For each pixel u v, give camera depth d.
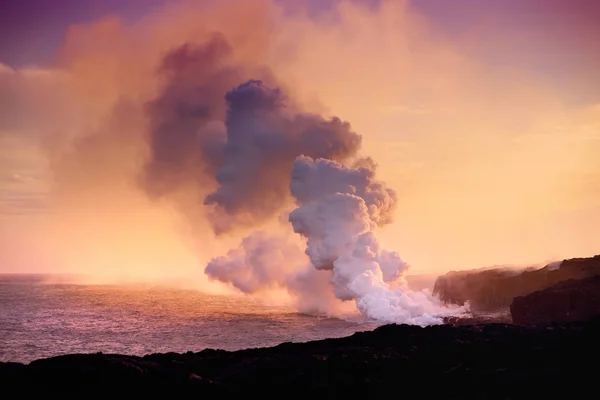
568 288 99.25
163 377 53.06
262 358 59.94
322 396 53.72
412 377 56.50
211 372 56.62
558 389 54.66
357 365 56.84
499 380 56.09
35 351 102.31
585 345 61.72
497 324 71.94
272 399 53.12
